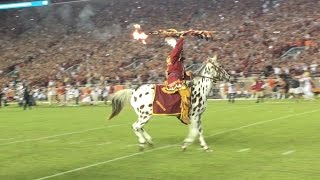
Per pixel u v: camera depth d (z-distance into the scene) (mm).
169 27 50719
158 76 40781
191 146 13602
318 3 46688
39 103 39250
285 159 11250
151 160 11578
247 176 9555
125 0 56969
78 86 39375
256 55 41062
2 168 11078
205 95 12516
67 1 58219
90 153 12898
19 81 46719
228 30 46438
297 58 39000
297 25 43906
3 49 54656
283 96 33219
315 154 11820
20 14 60125
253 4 49781
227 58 41656
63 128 19453
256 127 17734
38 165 11352
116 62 46281
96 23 54969
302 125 17891
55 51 52000
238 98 35625
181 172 10102
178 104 12266
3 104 38750
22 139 16328
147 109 12531
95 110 29672
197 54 43094
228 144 13828
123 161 11562
